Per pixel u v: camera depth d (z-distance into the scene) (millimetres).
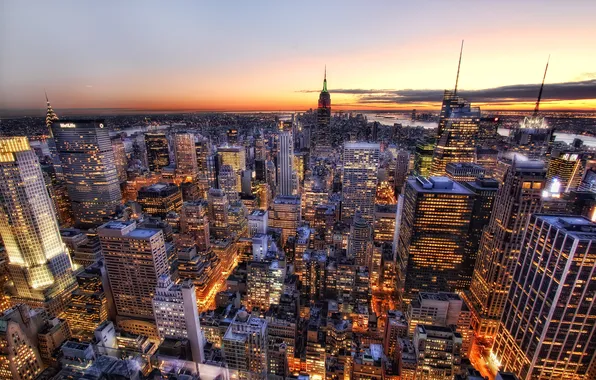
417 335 176625
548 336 162000
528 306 177000
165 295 178875
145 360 111312
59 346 191250
